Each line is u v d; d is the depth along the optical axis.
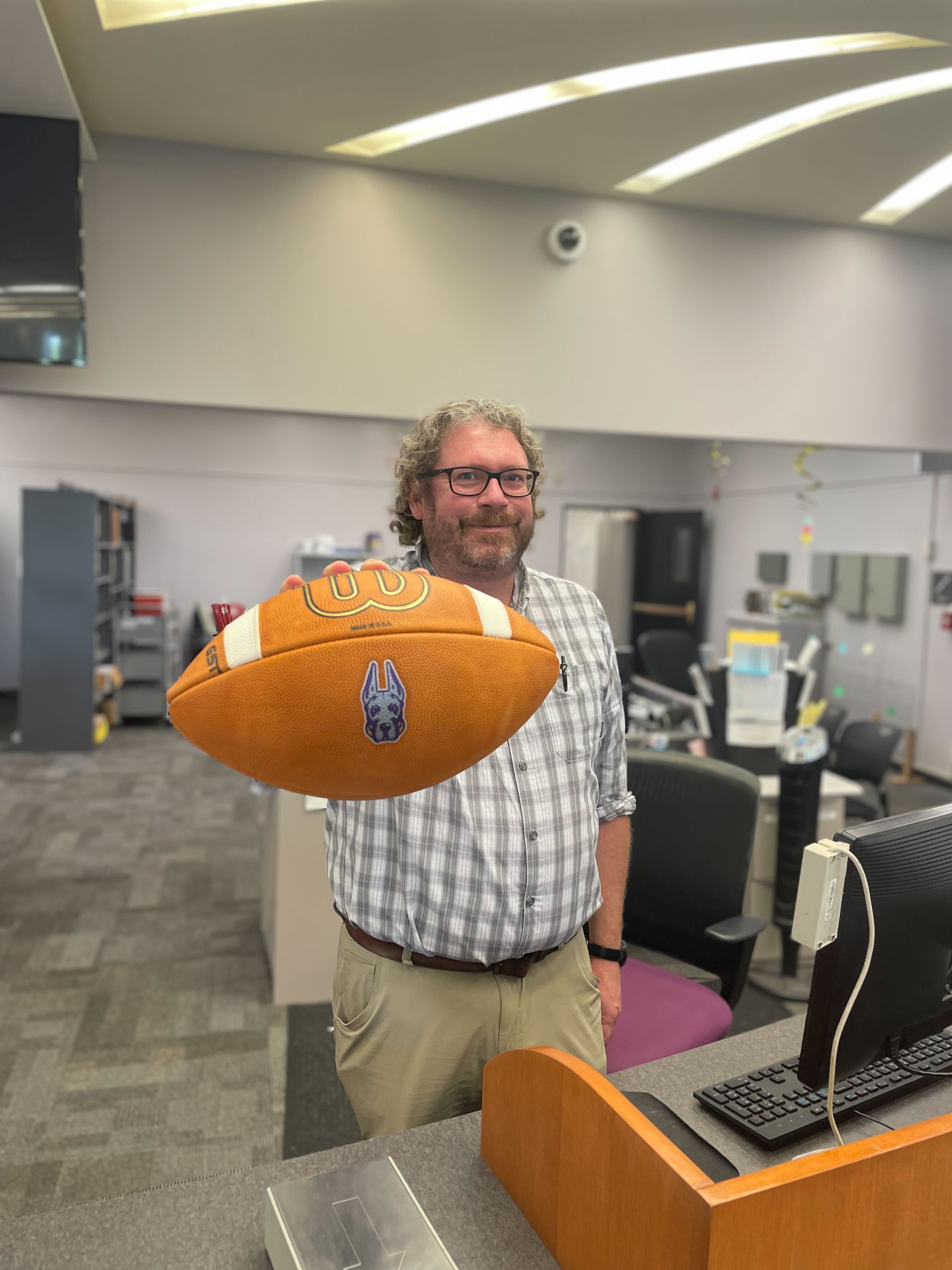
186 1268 0.80
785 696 3.27
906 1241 0.71
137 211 3.26
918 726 6.23
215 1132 2.23
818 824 3.10
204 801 5.28
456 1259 0.79
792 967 3.05
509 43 2.56
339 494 8.93
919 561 6.24
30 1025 2.71
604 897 1.47
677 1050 1.67
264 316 3.39
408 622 0.69
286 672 0.67
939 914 0.95
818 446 4.14
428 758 0.70
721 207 3.83
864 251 4.07
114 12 2.47
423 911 1.16
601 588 9.85
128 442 8.49
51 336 2.92
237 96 2.91
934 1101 1.08
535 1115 0.82
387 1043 1.20
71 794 5.34
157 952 3.23
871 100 2.93
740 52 2.64
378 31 2.51
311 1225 0.78
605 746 1.44
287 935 2.84
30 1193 1.99
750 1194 0.63
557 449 9.67
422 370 3.56
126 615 7.55
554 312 3.69
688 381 3.87
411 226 3.51
